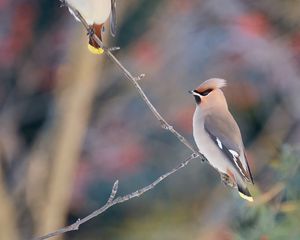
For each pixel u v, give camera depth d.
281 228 8.18
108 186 16.80
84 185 16.78
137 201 16.58
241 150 8.01
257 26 16.00
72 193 16.80
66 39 16.92
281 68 16.05
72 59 16.30
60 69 16.47
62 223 16.80
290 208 8.22
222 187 16.03
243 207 8.26
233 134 8.02
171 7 16.61
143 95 7.41
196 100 8.25
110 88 16.95
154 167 16.61
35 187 16.73
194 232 15.72
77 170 16.73
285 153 8.44
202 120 8.12
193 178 16.34
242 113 16.36
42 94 17.44
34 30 17.09
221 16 16.31
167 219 16.09
